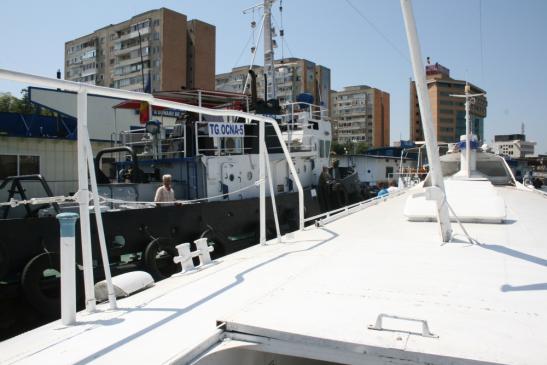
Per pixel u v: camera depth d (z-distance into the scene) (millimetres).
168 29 62219
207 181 9695
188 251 3398
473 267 2877
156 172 10570
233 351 1842
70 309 2146
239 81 72312
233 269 3150
